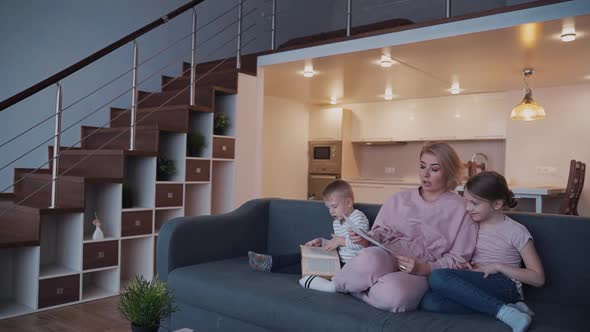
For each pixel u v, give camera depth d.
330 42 4.09
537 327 1.44
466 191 1.86
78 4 4.43
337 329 1.58
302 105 7.05
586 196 5.09
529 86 5.39
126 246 3.63
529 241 1.76
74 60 4.40
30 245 2.79
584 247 1.78
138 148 3.66
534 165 5.44
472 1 5.92
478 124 5.91
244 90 4.39
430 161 2.01
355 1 6.73
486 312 1.56
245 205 2.74
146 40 4.95
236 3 5.88
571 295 1.77
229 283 1.99
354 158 7.14
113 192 3.31
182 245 2.29
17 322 2.62
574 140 5.19
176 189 3.68
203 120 4.10
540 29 3.28
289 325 1.72
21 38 4.07
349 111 7.05
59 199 3.23
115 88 4.68
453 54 4.01
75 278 3.00
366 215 2.31
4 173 3.97
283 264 2.24
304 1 6.68
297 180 6.98
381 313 1.61
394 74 4.88
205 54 5.55
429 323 1.50
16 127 4.04
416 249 1.95
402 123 6.56
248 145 4.44
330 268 2.02
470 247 1.86
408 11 6.34
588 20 3.07
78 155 3.66
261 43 6.15
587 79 4.95
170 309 1.30
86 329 2.52
